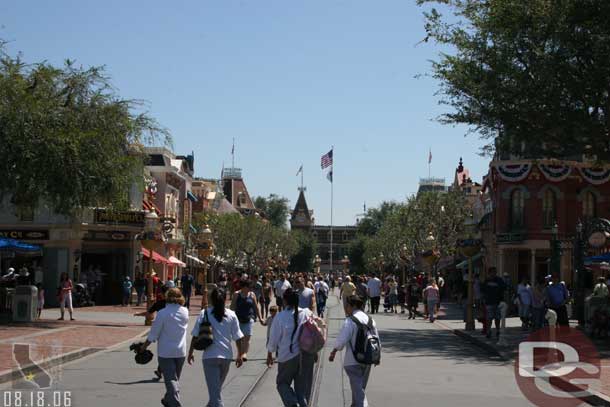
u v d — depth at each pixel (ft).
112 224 149.59
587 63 79.10
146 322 93.66
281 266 292.40
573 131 81.00
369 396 44.29
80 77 94.99
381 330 100.89
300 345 35.27
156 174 199.31
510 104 82.79
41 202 130.21
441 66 86.84
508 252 168.14
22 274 122.21
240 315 51.42
